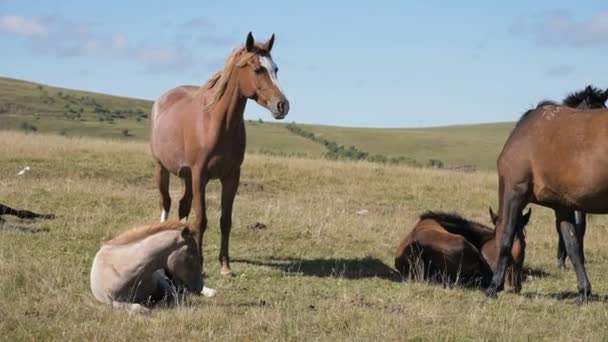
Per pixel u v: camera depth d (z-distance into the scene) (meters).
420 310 8.77
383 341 7.46
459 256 10.63
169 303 8.58
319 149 79.38
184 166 11.20
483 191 21.61
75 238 12.23
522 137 9.60
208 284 10.10
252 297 9.41
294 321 7.98
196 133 10.78
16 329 7.31
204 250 12.38
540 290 10.95
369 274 11.44
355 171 23.70
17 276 9.25
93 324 7.57
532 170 9.51
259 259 12.12
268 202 18.09
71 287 9.02
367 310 8.66
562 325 8.46
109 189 17.62
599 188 8.98
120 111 139.75
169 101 11.88
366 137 94.06
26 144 24.52
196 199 10.80
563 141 9.20
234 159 10.84
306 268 11.64
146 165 22.25
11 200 15.36
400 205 19.23
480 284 10.67
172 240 8.25
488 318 8.54
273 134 95.62
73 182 18.48
